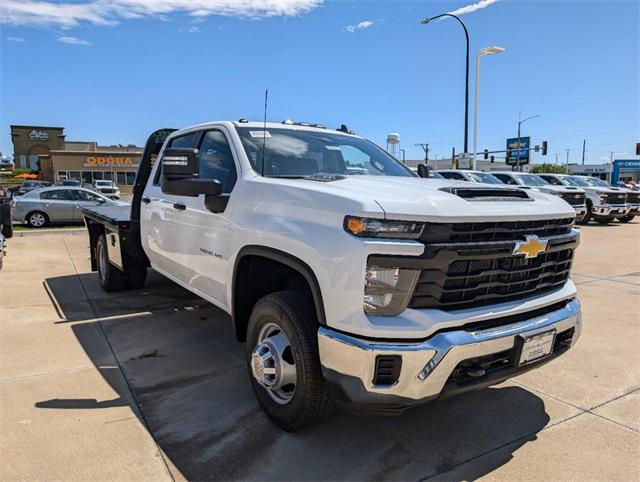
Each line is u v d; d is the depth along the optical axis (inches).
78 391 142.4
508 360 109.6
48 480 101.7
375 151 182.5
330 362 102.3
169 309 228.7
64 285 279.3
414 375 96.4
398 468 108.4
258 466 108.0
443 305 100.8
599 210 695.7
